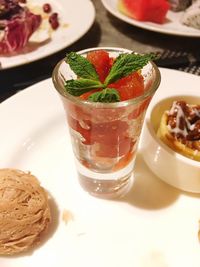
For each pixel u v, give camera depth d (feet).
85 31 0.93
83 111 0.49
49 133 0.65
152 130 0.59
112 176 0.58
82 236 0.53
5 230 0.48
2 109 0.67
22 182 0.51
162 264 0.50
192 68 0.85
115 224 0.54
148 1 0.96
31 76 0.82
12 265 0.49
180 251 0.51
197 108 0.62
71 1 1.05
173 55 0.90
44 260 0.50
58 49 0.86
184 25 1.00
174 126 0.60
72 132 0.55
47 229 0.52
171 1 1.04
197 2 1.01
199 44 0.95
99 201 0.57
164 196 0.58
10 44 0.83
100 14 1.08
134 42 0.97
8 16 0.89
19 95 0.69
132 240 0.52
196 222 0.55
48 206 0.52
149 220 0.55
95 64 0.52
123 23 1.03
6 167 0.59
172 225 0.54
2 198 0.49
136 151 0.60
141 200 0.58
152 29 0.95
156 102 0.63
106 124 0.50
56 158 0.62
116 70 0.49
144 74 0.53
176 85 0.73
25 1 1.07
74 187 0.59
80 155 0.56
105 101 0.47
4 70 0.83
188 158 0.56
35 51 0.85
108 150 0.54
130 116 0.50
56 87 0.50
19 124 0.65
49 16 1.01
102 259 0.50
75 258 0.50
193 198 0.58
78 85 0.48
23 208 0.49
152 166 0.60
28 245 0.50
